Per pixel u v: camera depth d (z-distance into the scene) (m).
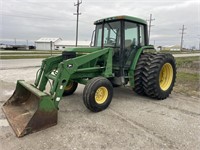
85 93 3.86
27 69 10.77
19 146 2.66
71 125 3.36
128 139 2.91
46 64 4.33
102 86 4.04
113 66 4.86
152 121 3.59
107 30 4.96
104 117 3.77
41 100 3.10
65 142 2.80
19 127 3.10
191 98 5.21
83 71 4.19
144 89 4.91
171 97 5.30
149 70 4.73
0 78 7.80
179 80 7.64
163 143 2.82
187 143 2.83
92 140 2.87
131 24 4.93
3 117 3.62
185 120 3.66
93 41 5.49
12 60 16.52
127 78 5.03
